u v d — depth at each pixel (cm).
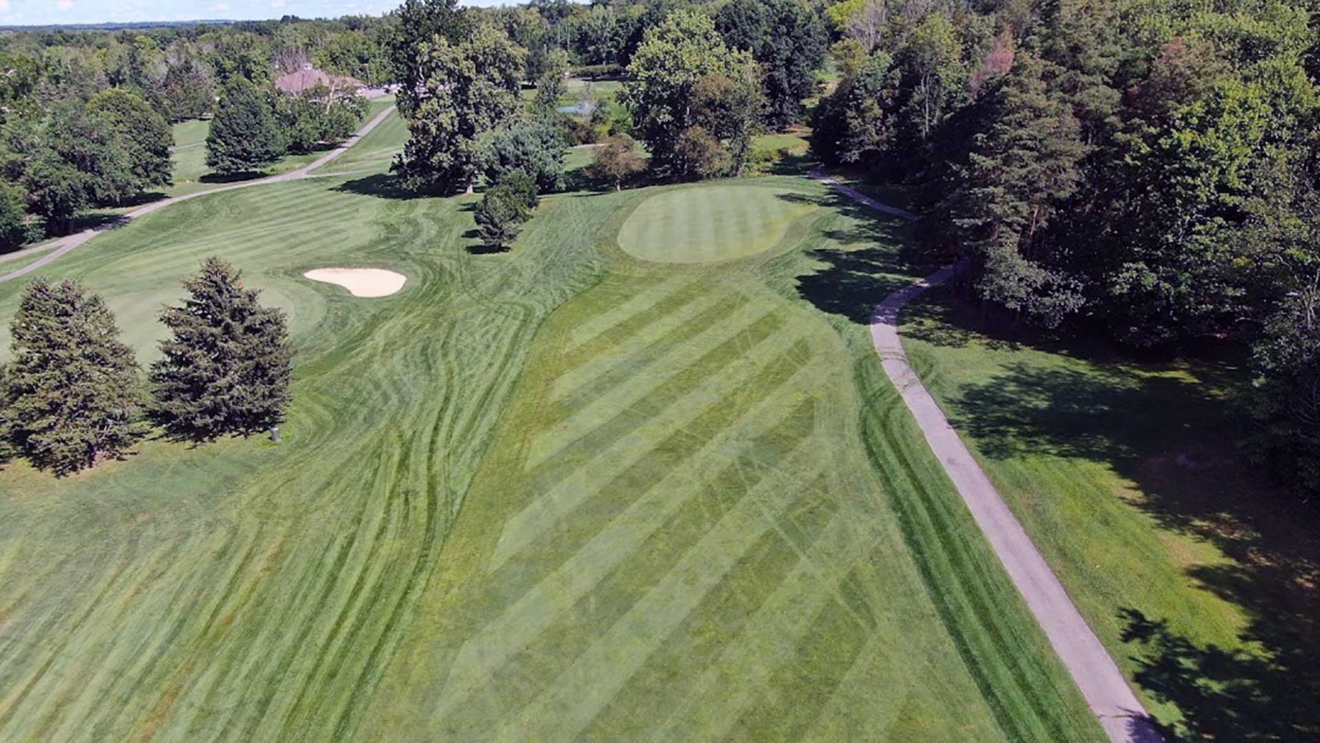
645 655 2166
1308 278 2867
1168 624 2194
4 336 4562
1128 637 2166
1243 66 3947
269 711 2052
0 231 6688
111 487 3081
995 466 2958
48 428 3136
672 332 4294
